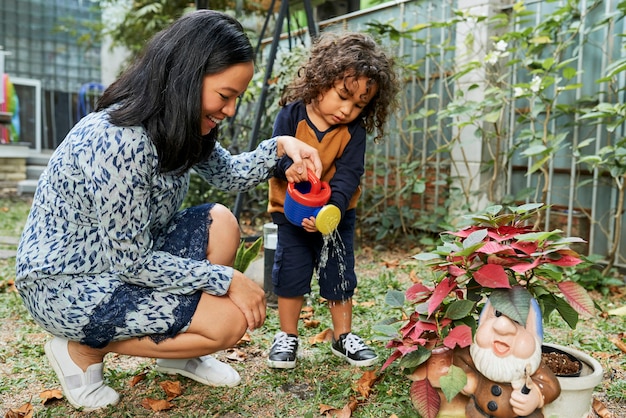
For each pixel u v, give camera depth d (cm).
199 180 427
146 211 146
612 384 177
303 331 229
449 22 347
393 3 424
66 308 148
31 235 153
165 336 153
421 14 416
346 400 168
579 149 329
